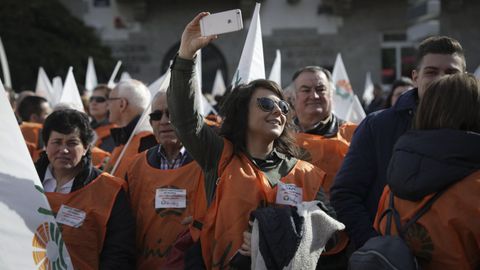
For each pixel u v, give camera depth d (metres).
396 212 2.96
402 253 2.76
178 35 20.59
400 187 2.89
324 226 3.16
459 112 2.89
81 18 20.34
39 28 18.86
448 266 2.78
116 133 5.56
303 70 4.91
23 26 18.56
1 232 2.90
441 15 20.09
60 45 18.77
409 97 3.60
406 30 20.42
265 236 3.04
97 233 3.74
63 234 3.68
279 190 3.35
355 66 20.52
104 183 3.84
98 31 20.39
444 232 2.79
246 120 3.43
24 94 8.74
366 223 3.43
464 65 3.56
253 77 4.38
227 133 3.46
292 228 3.03
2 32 18.41
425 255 2.83
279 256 3.00
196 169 4.06
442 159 2.82
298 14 20.48
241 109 3.45
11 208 2.93
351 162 3.60
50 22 18.89
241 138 3.44
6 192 2.93
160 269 3.51
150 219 4.02
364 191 3.57
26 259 2.94
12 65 18.19
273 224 3.05
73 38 19.28
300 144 4.73
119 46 20.50
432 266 2.83
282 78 20.52
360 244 3.41
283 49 20.52
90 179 3.84
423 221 2.85
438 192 2.84
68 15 19.52
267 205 3.31
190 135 3.29
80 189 3.79
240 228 3.24
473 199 2.76
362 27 20.42
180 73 3.22
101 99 7.49
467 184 2.79
